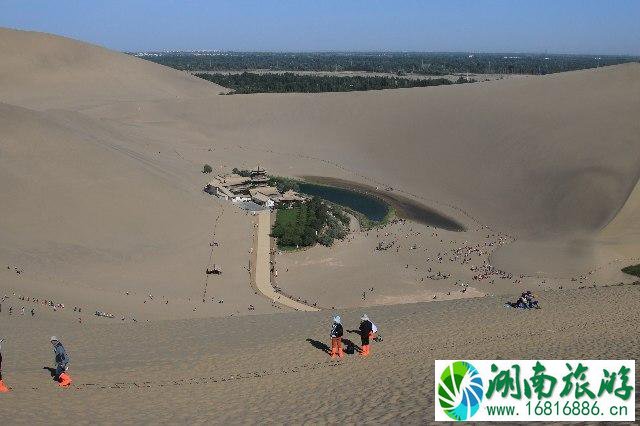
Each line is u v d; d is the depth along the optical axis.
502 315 25.06
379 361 18.55
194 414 14.56
